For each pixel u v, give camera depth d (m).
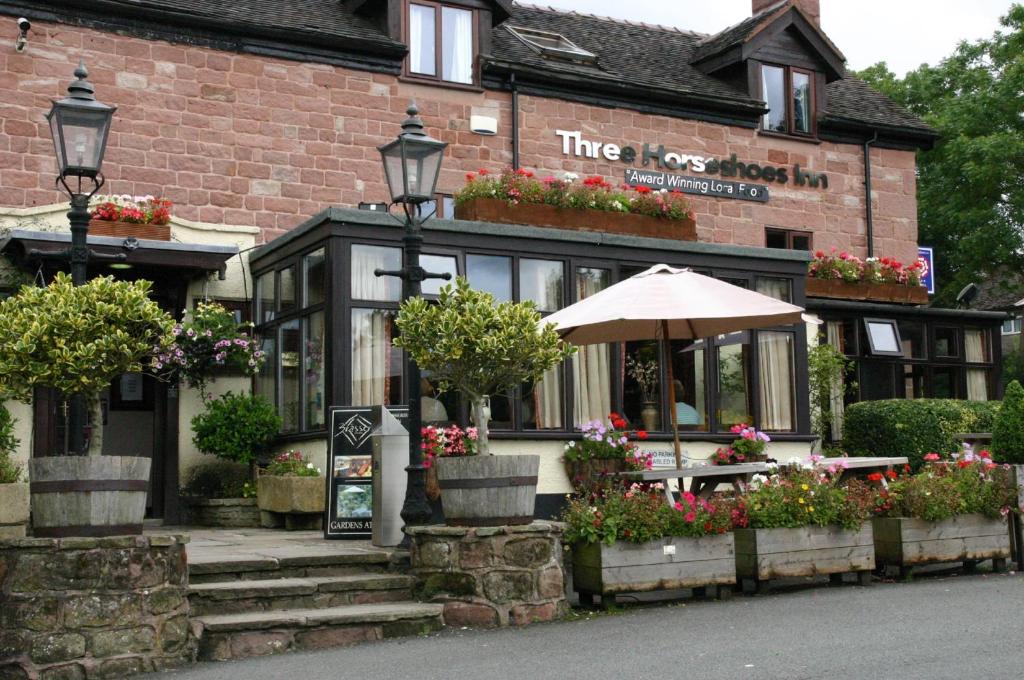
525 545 7.89
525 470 8.00
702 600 8.65
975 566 10.24
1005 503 10.12
